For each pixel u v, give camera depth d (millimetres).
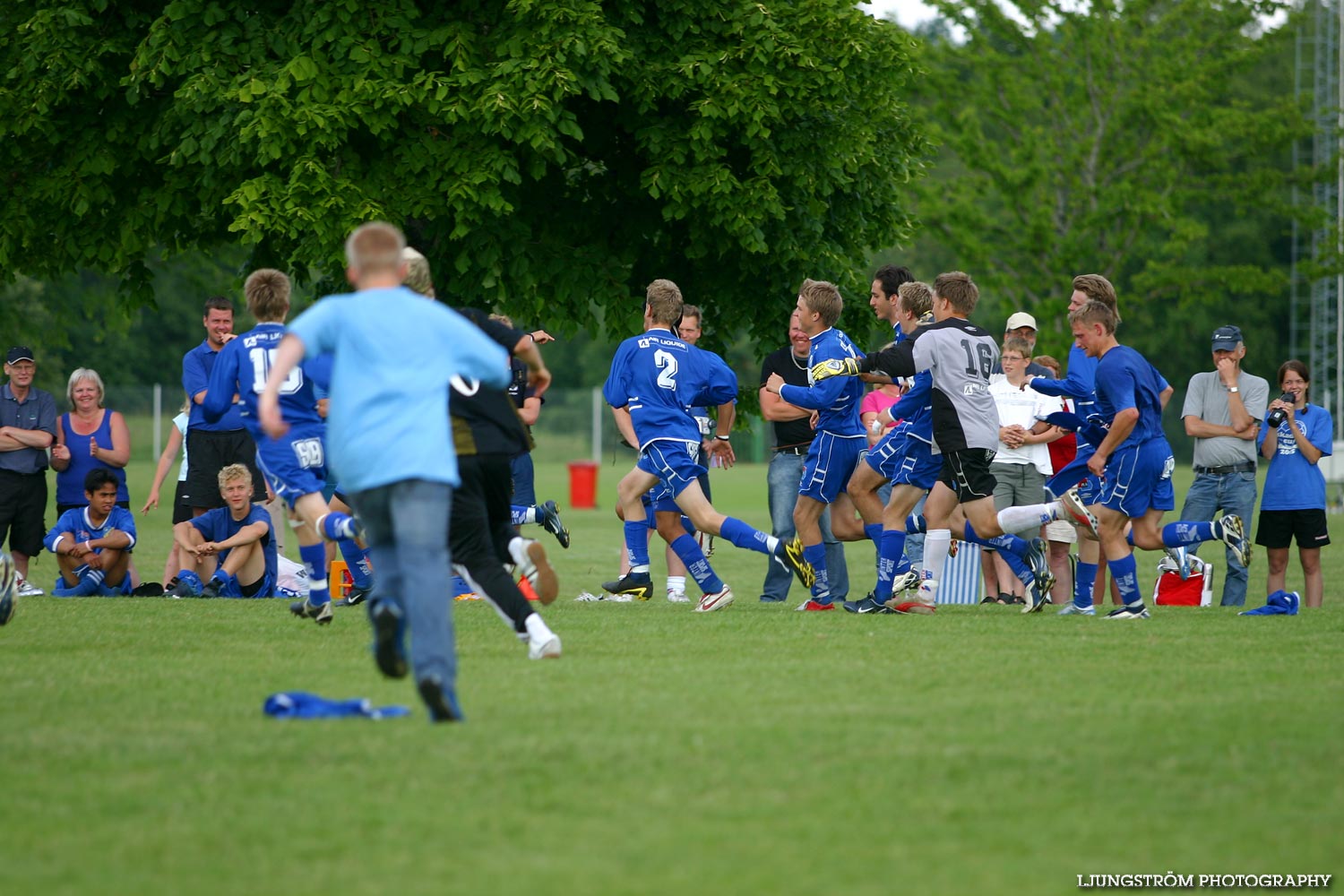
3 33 56250
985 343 34531
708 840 15008
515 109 50562
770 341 60938
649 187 54969
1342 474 127438
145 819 15641
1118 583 34719
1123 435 33531
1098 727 20297
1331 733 19969
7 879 13711
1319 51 166000
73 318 110312
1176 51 148000
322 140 50281
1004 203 152875
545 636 26266
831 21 55969
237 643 28859
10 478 46812
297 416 31406
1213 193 155375
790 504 41719
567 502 124125
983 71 150000
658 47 56500
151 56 52188
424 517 19531
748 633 30516
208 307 44562
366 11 53000
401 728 19953
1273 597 36781
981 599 47781
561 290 56719
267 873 13922
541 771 17594
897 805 16359
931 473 35750
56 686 23406
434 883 13633
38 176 57219
